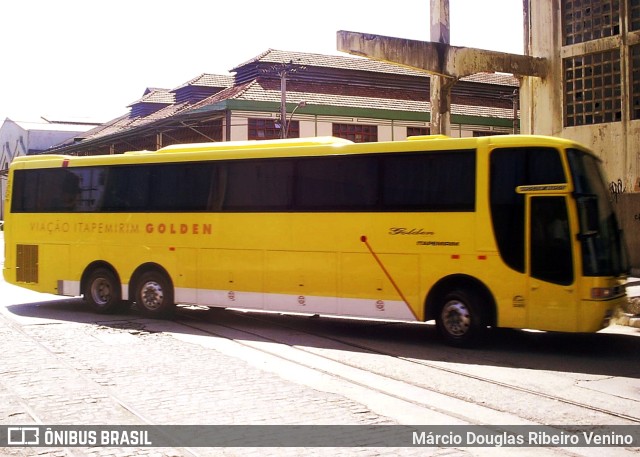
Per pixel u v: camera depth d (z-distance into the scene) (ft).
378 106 127.44
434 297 32.22
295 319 41.88
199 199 39.11
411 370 27.20
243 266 37.32
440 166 32.12
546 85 57.06
